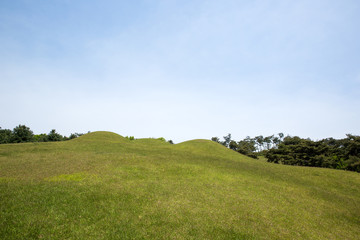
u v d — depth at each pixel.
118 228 9.73
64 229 9.23
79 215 10.61
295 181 26.47
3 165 21.50
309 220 14.26
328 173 32.38
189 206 13.48
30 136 69.12
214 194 16.70
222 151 50.03
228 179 22.25
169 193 15.64
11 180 15.83
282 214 14.45
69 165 22.27
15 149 32.66
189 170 24.03
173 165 25.33
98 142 44.34
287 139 70.06
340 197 21.70
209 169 25.72
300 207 16.67
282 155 62.59
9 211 10.34
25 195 12.46
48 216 10.19
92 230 9.36
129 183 16.98
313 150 56.38
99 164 23.06
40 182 15.47
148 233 9.61
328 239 11.79
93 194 13.55
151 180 18.72
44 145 38.09
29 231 8.80
